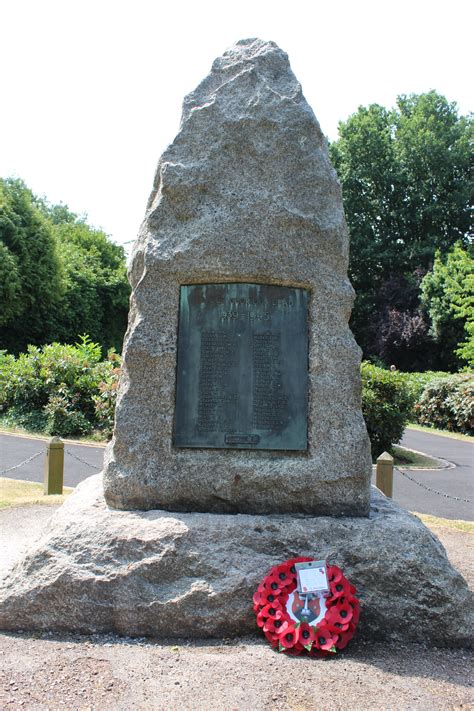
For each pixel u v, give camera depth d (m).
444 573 3.99
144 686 3.19
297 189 4.70
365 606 3.91
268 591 3.78
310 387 4.58
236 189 4.66
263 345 4.59
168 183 4.66
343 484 4.47
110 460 4.50
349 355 4.62
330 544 4.06
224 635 3.81
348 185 37.44
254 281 4.61
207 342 4.58
